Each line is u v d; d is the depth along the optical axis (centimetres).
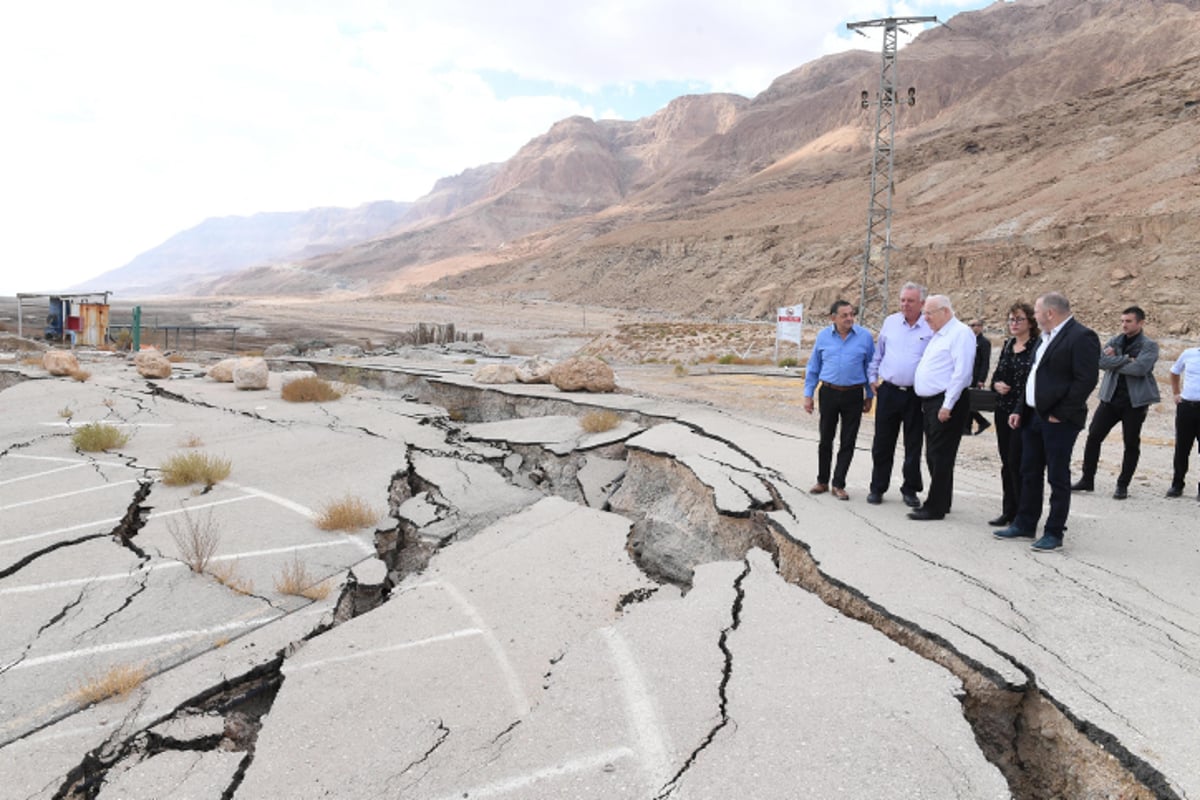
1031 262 4888
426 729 370
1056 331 550
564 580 581
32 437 1109
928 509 644
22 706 408
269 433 1173
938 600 473
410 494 898
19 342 2775
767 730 347
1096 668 385
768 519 651
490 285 15388
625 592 559
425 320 8338
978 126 9656
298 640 485
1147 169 5531
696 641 443
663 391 1655
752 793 303
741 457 900
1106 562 542
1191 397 718
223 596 552
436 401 1656
